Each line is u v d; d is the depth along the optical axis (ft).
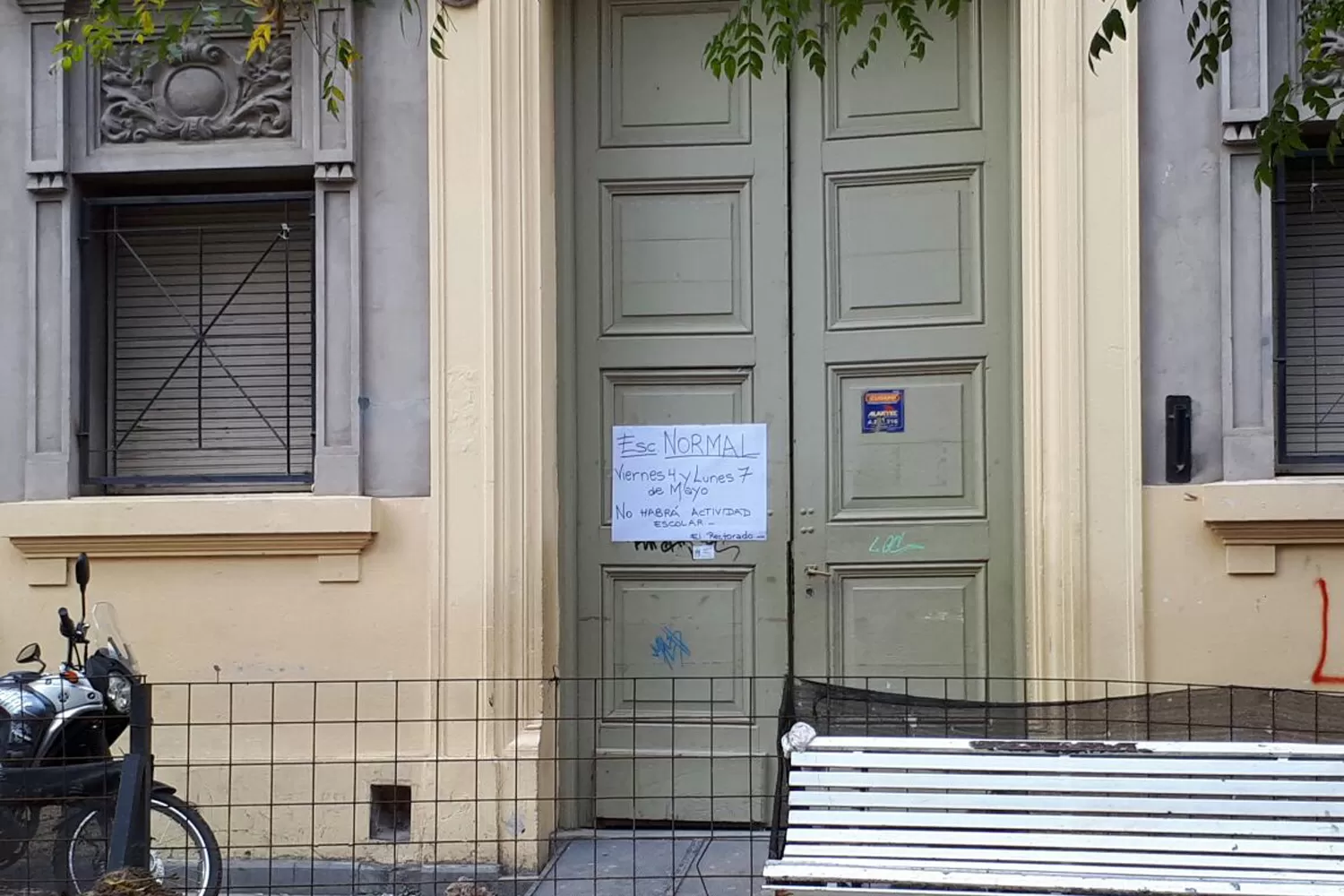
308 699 17.20
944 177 17.57
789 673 17.60
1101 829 12.03
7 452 17.83
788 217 17.85
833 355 17.72
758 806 17.63
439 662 17.01
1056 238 16.28
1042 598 16.34
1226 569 15.93
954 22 17.60
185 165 17.74
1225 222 16.08
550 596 17.40
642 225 18.10
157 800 14.61
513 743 16.81
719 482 17.88
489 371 17.03
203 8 14.10
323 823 17.02
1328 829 11.82
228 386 18.28
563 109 18.06
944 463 17.51
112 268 18.42
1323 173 16.60
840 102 17.84
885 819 12.22
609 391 18.08
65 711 14.56
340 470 17.29
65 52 15.71
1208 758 12.09
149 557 17.46
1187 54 16.25
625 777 17.84
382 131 17.49
